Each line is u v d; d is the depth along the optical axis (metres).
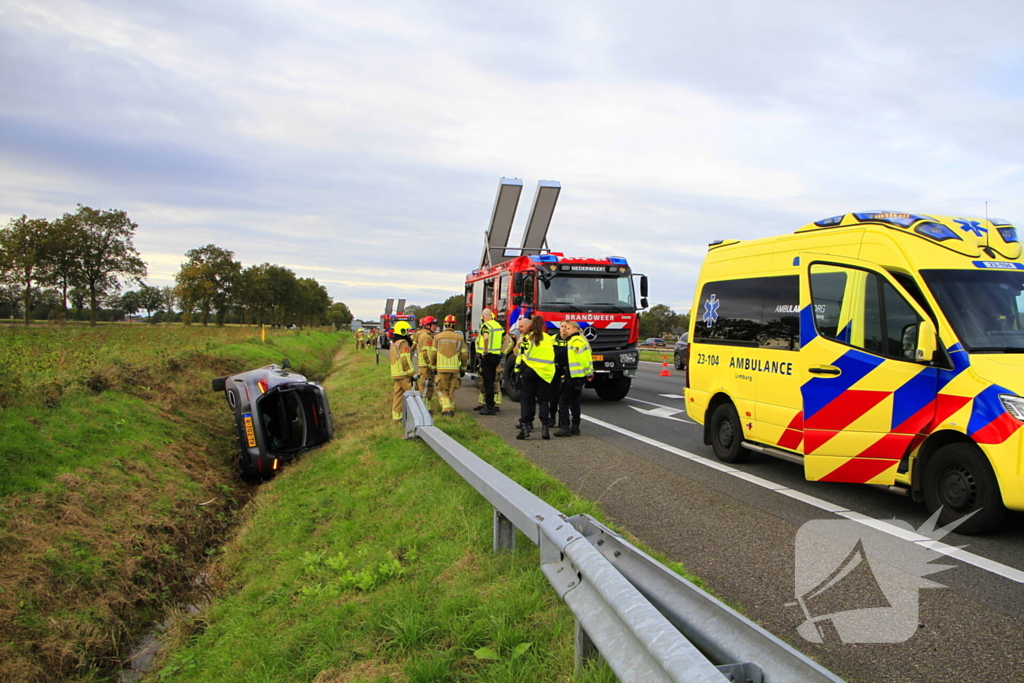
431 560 4.78
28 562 5.13
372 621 3.84
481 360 12.42
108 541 5.99
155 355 15.84
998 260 5.54
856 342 5.82
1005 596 3.87
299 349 34.44
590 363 9.72
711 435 8.06
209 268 68.25
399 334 10.98
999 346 5.04
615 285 13.84
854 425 5.79
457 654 3.37
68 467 6.90
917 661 3.17
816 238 6.46
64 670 4.56
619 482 6.81
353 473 7.84
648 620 2.40
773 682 2.22
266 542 6.64
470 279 18.78
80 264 53.19
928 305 5.24
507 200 17.38
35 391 8.65
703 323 8.22
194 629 5.18
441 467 7.13
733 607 3.78
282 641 4.06
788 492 6.40
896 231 5.67
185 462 9.20
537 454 8.34
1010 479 4.56
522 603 3.66
